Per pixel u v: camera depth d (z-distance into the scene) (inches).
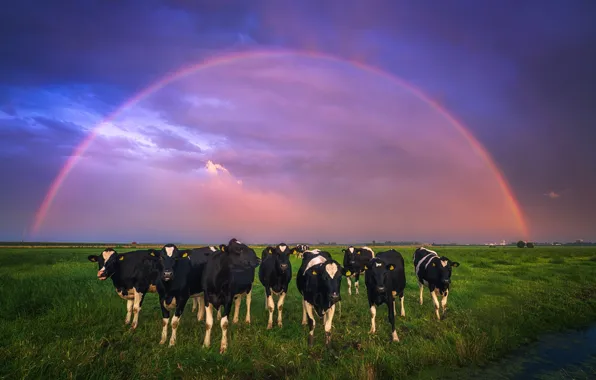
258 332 381.4
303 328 412.8
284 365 303.6
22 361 272.8
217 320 429.7
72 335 356.5
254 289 677.3
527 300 559.5
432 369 315.9
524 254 1930.4
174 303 352.5
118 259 422.9
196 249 440.5
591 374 310.3
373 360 307.7
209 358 304.2
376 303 397.7
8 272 805.9
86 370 272.4
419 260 554.6
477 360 335.9
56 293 506.0
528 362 336.8
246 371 290.7
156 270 399.2
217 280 342.6
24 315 419.2
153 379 267.0
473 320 435.8
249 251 406.0
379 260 393.1
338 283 346.9
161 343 343.9
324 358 324.2
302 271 422.9
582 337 414.6
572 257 1684.3
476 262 1336.1
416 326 420.8
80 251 2139.5
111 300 490.9
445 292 473.4
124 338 353.4
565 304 552.1
